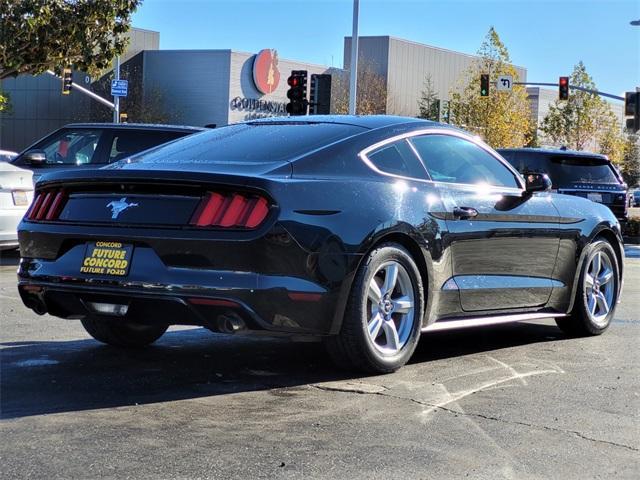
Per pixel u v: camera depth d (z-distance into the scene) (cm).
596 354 607
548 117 6119
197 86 5628
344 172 505
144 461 356
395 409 445
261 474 345
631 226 2372
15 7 2034
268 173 475
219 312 454
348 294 486
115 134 1191
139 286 464
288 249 457
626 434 411
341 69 6116
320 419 423
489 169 609
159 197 475
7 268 1082
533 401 468
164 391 472
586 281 670
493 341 652
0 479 333
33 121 5938
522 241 606
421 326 533
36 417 416
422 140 566
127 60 5753
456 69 7131
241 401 454
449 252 549
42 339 612
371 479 342
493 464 364
